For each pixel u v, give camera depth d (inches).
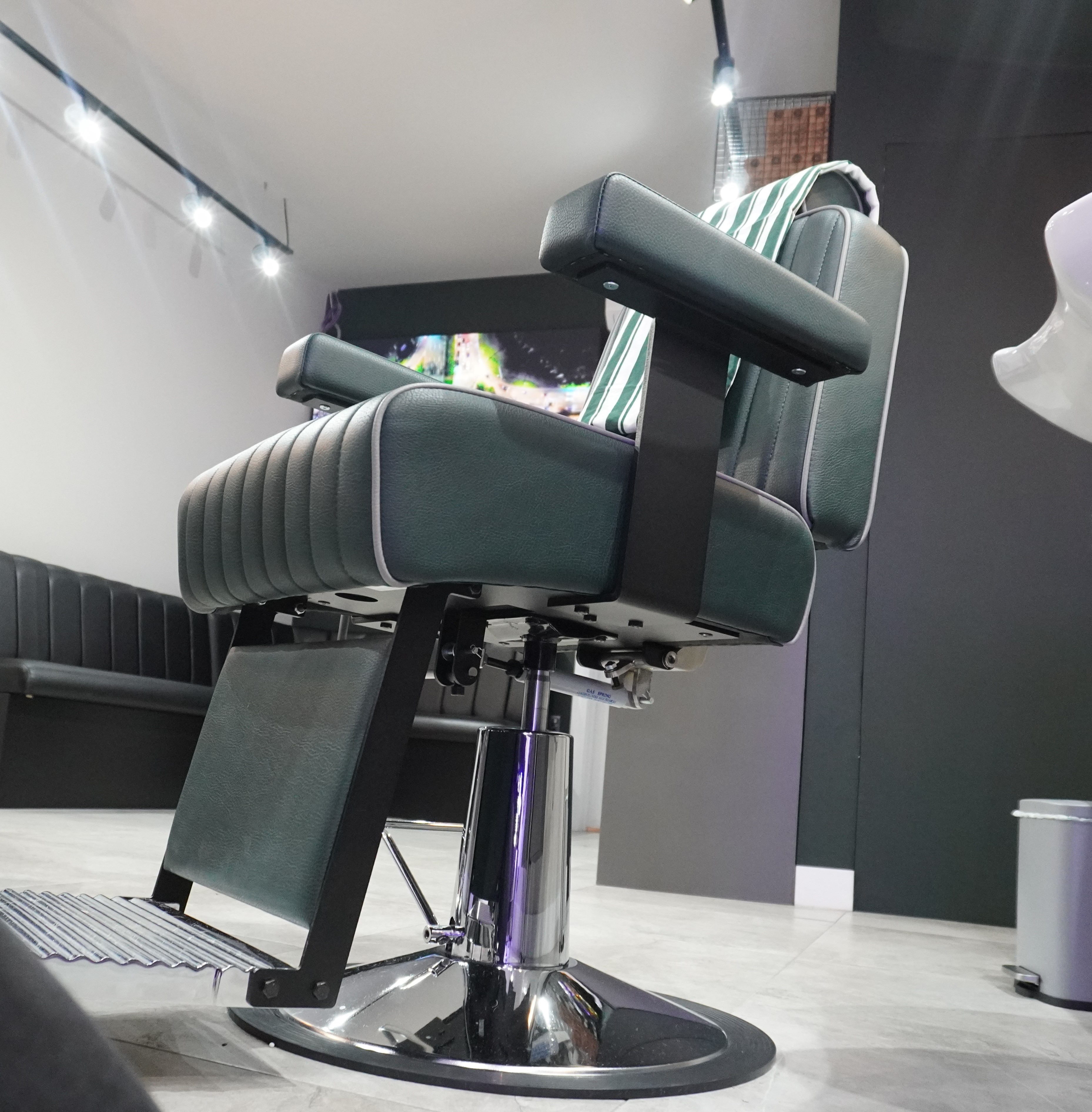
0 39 167.0
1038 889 60.9
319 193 209.9
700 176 195.8
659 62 164.1
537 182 201.0
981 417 109.0
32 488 176.2
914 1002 56.1
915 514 108.7
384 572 30.9
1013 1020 53.4
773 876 103.7
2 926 7.8
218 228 218.4
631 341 54.6
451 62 167.6
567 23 156.7
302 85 175.6
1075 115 112.5
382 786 32.8
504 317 241.0
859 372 38.3
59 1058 7.7
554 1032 36.9
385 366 51.8
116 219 193.5
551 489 33.4
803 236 44.7
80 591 166.9
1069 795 100.4
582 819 220.8
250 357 227.9
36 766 137.9
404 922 69.1
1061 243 28.3
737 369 46.0
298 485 34.9
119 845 103.0
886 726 105.3
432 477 31.3
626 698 45.6
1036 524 105.7
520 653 50.2
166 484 204.5
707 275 33.5
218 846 37.0
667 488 35.4
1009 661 103.9
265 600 39.6
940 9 118.3
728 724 107.0
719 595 37.7
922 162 115.4
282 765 35.6
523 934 39.4
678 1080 35.3
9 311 172.4
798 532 40.6
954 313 111.6
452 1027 36.6
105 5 158.4
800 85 168.1
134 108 183.6
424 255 234.2
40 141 177.8
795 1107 34.5
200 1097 30.5
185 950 31.7
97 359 189.0
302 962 30.7
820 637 108.0
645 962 62.6
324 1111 29.9
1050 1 114.3
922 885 101.7
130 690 147.9
